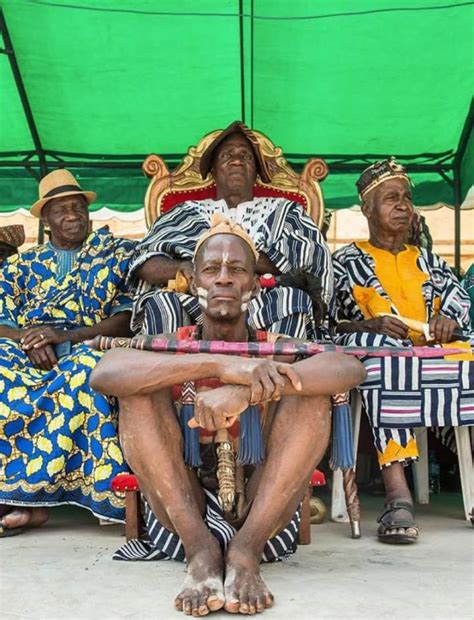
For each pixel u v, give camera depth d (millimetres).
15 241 4660
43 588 2262
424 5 4914
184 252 3498
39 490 3168
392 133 6230
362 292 3820
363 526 3361
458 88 5723
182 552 2471
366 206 3992
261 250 3494
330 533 3201
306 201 4203
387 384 3316
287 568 2512
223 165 3836
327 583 2314
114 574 2422
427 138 6277
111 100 5844
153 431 2260
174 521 2254
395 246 3982
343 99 5855
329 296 3561
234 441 2430
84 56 5395
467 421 3301
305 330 3273
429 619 1983
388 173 3914
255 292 2533
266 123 6195
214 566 2141
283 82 5688
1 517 3188
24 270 3816
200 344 2383
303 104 5926
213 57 5430
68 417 3209
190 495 2291
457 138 6281
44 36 5199
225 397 2152
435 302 3863
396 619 1983
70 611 2043
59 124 6105
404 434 3275
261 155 3918
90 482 3191
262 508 2258
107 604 2105
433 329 3484
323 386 2229
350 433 2383
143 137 6297
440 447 4461
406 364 3326
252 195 3961
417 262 3939
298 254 3512
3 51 5289
